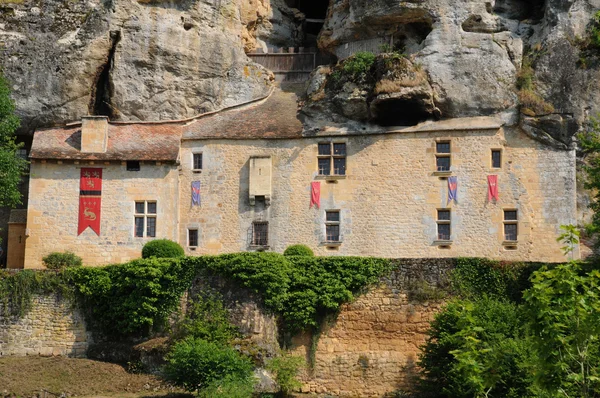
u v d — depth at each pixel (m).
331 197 44.03
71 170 43.78
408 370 35.91
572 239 23.80
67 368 36.06
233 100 47.94
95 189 43.72
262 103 47.97
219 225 44.34
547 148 42.88
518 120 43.34
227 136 45.06
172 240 43.25
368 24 47.53
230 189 44.56
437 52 44.66
